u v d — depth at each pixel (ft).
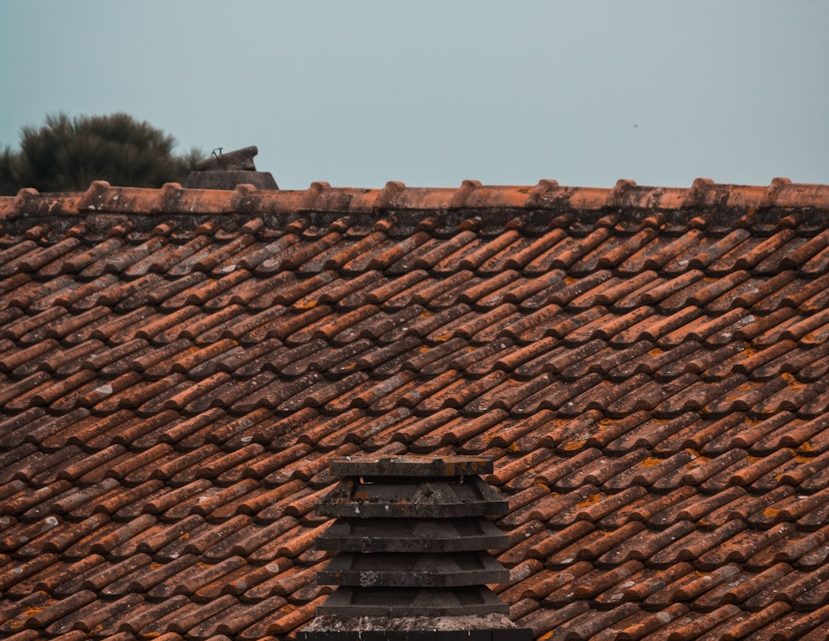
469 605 66.49
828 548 80.59
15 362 114.93
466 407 99.96
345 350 108.78
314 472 96.58
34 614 89.66
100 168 303.27
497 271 115.96
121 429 105.70
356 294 116.16
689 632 76.33
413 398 101.35
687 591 79.51
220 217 129.08
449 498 67.56
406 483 68.44
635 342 102.73
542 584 82.64
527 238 119.75
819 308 102.53
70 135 306.96
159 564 91.97
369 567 67.36
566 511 88.33
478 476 69.92
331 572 67.15
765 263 108.88
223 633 83.97
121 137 311.47
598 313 107.96
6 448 106.01
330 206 126.41
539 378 100.78
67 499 98.43
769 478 87.30
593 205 119.34
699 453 91.30
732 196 115.03
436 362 105.60
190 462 100.07
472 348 106.83
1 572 93.81
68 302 121.80
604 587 81.76
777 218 112.88
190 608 87.30
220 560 90.94
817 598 76.74
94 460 101.91
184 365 109.91
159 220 130.31
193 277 122.11
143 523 95.20
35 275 127.24
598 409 96.48
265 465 98.22
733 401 94.38
